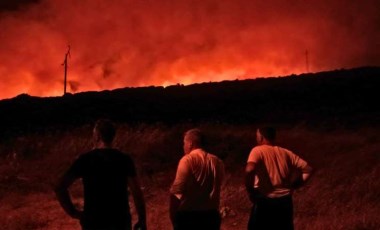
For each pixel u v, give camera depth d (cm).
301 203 1039
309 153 1759
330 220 888
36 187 1283
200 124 2462
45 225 942
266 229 549
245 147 1703
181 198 502
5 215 1005
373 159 1495
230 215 974
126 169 462
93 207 445
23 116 3147
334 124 2706
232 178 1352
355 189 1127
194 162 507
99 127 470
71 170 451
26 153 1697
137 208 468
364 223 859
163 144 1700
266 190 550
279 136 2058
